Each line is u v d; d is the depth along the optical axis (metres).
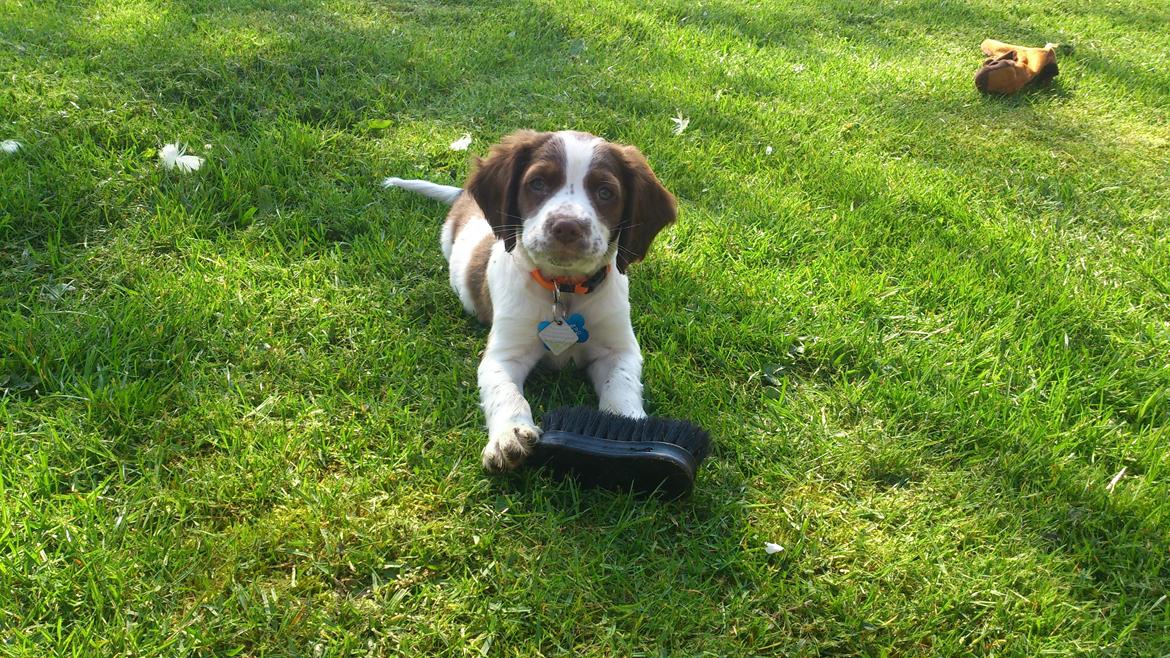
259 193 0.93
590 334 0.72
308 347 0.73
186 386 0.67
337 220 0.91
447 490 0.59
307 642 0.49
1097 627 0.53
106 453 0.59
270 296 0.78
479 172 0.73
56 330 0.70
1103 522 0.61
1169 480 0.65
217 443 0.62
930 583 0.55
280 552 0.53
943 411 0.71
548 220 0.63
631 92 1.28
